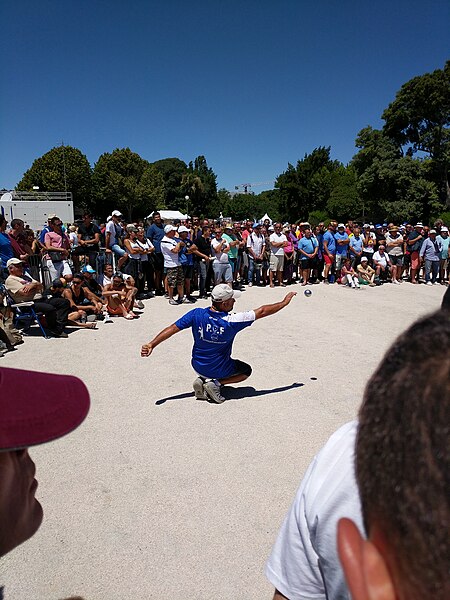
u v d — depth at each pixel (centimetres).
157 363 520
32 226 1962
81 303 743
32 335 644
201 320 390
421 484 32
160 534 239
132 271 916
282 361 529
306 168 5528
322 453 88
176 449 327
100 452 323
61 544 231
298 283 1187
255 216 7469
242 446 331
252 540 235
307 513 85
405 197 3375
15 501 70
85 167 4700
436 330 41
